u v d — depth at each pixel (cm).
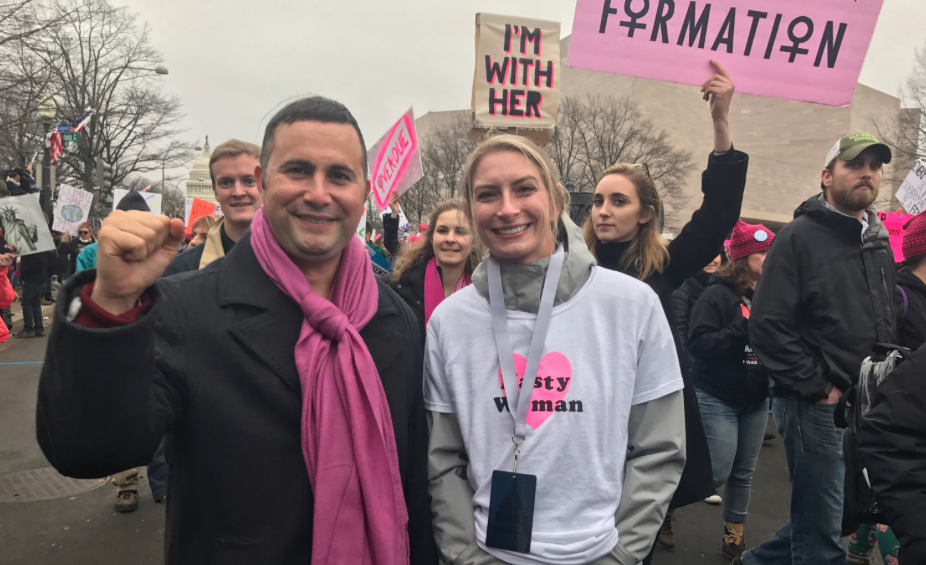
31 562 317
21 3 1443
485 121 406
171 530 130
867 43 274
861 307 260
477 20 404
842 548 260
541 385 160
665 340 167
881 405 181
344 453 132
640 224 255
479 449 162
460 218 361
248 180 321
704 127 4328
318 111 139
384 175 573
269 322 135
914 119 2656
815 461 261
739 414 335
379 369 148
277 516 127
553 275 165
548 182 169
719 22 272
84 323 106
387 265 527
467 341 169
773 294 271
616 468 159
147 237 104
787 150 4922
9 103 1681
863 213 279
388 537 133
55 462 112
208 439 125
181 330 128
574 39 277
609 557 153
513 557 152
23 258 935
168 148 2975
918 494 170
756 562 300
